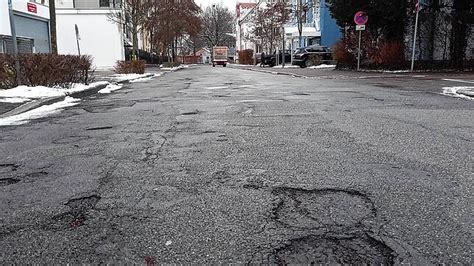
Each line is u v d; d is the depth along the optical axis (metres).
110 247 2.83
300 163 4.74
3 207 3.61
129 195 3.80
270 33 54.78
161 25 50.84
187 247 2.79
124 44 44.69
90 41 42.16
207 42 121.25
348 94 12.27
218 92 13.95
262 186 3.97
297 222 3.14
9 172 4.71
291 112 8.73
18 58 13.41
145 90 16.12
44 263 2.65
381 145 5.58
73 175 4.50
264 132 6.59
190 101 11.37
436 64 23.47
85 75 16.16
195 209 3.43
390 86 14.76
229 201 3.59
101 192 3.91
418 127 6.85
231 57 117.94
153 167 4.71
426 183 3.99
